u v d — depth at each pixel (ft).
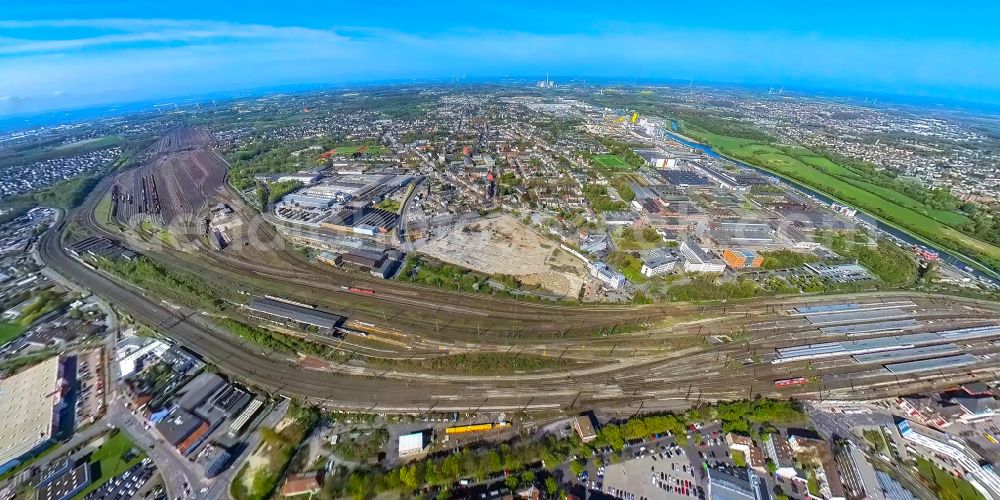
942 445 256.73
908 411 288.10
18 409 272.10
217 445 252.01
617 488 233.76
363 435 262.47
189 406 274.98
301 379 306.96
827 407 291.17
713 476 237.04
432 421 273.54
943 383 314.35
